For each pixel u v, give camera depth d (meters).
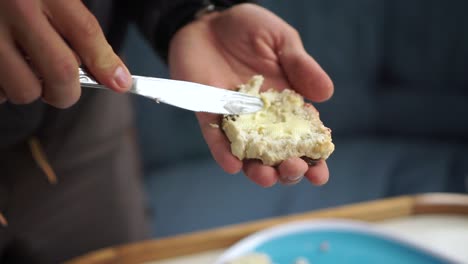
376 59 1.39
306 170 0.50
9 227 0.73
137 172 0.89
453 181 1.17
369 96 1.40
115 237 0.82
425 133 1.41
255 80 0.57
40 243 0.76
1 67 0.43
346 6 1.31
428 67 1.37
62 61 0.43
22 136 0.66
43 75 0.44
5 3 0.42
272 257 0.66
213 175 1.22
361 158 1.29
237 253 0.65
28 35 0.43
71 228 0.77
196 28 0.62
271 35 0.58
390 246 0.66
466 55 1.33
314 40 1.31
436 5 1.32
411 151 1.32
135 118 1.17
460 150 1.32
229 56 0.60
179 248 0.66
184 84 0.49
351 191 1.15
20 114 0.62
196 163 1.28
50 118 0.68
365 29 1.35
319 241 0.67
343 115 1.39
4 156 0.69
